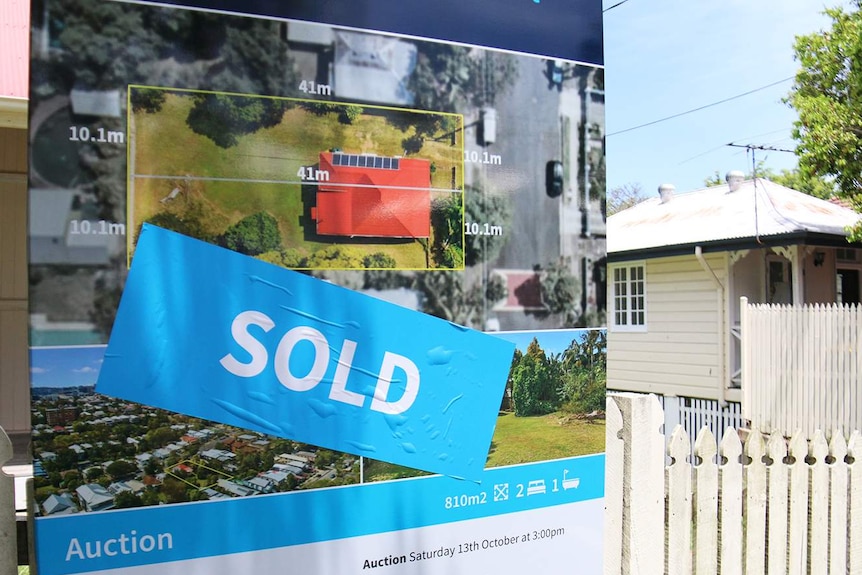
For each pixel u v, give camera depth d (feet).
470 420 9.27
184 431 7.74
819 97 35.40
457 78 9.21
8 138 26.30
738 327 41.63
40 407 7.18
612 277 50.57
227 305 7.95
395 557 8.79
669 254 43.42
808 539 12.66
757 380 35.70
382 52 8.76
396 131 8.82
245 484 8.01
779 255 43.21
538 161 9.75
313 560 8.33
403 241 8.84
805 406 34.55
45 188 7.22
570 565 9.96
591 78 10.21
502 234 9.47
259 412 8.09
